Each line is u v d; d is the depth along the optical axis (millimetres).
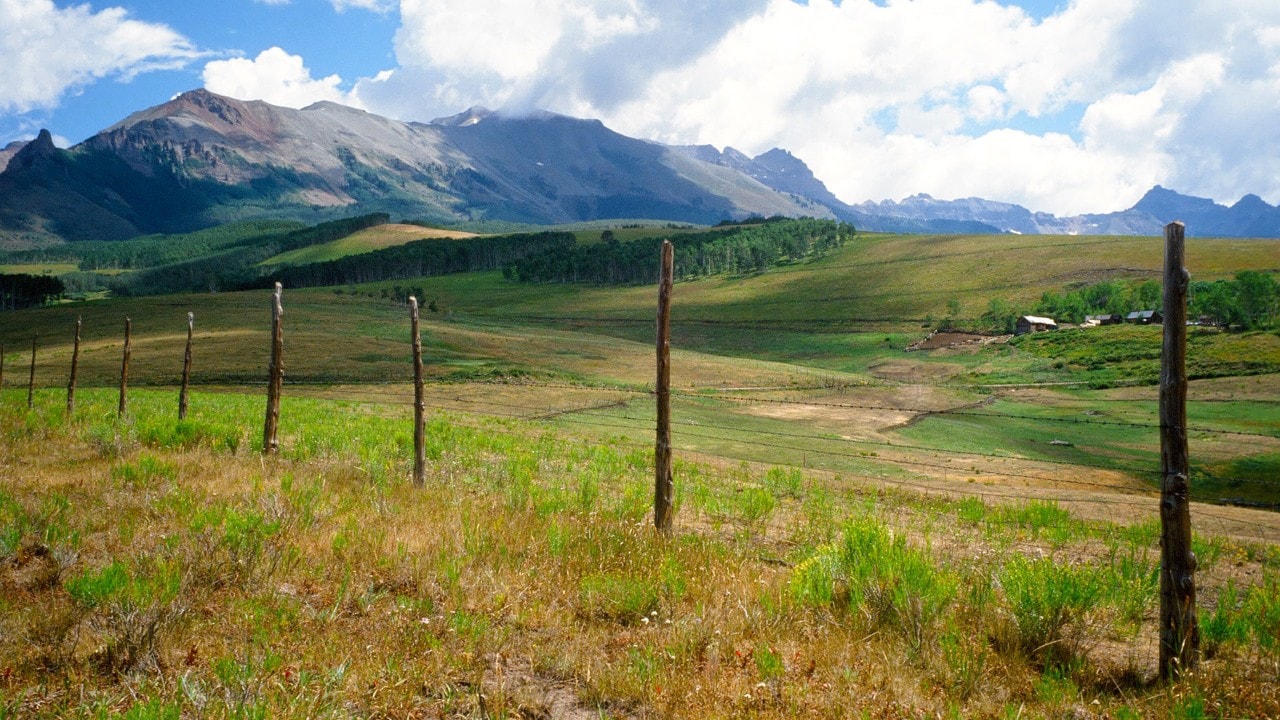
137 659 5660
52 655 5676
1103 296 168125
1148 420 73000
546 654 6176
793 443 43656
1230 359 107312
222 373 84000
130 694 5094
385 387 73938
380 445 19406
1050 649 6492
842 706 5348
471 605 7199
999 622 6906
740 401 72062
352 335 116688
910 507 17406
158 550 7875
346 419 29922
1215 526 16422
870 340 157125
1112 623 7488
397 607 6938
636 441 37281
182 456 14617
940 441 57969
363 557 8398
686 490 16891
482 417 42969
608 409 59062
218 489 11727
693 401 69000
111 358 94875
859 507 16188
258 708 4848
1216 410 78750
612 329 177250
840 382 99188
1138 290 165500
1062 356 124500
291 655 5875
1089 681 6043
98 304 168000
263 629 6211
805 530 12086
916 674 5973
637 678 5738
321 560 8242
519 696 5480
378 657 5914
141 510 9844
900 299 191375
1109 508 19266
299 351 99938
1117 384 100750
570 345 125312
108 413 24031
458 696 5449
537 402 62250
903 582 7121
